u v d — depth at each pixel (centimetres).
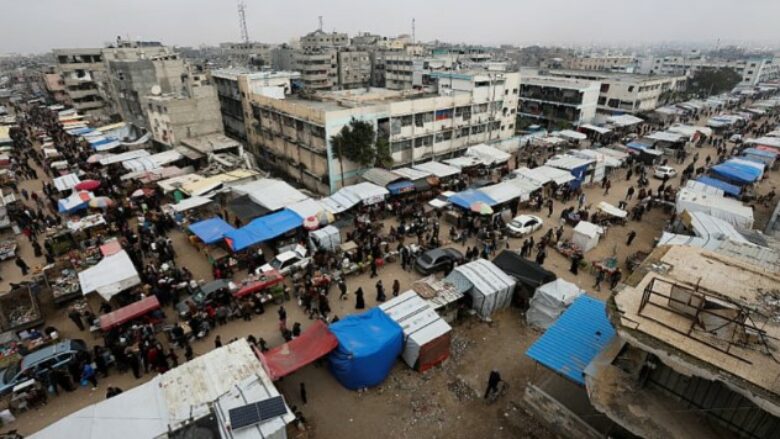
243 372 1432
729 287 1103
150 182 3759
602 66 13662
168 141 4812
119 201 3472
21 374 1678
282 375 1503
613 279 2378
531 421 1541
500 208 3319
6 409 1612
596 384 1160
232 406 1305
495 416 1576
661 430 1030
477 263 2247
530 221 3017
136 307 1966
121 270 2209
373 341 1669
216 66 8088
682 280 1134
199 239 2809
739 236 2477
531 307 2056
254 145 5072
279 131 4359
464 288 2078
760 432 986
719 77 9756
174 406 1306
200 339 1956
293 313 2150
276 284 2227
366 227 2922
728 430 1037
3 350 1858
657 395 1127
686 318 1005
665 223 3186
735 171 3697
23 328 2023
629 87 6875
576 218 3120
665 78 7619
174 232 3084
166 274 2353
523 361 1842
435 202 3166
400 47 12531
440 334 1753
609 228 3112
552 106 6438
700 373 886
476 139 4900
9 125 6272
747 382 838
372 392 1684
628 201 3647
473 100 4650
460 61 8525
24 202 3669
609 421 1360
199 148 4350
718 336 951
